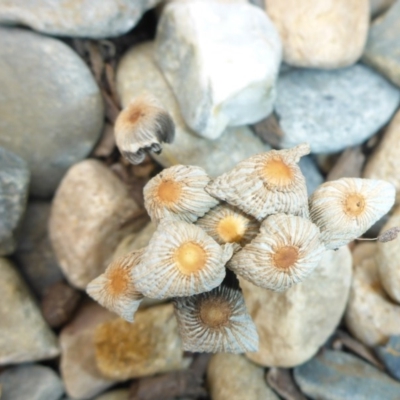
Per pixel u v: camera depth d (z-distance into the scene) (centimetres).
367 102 31
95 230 30
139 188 31
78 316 32
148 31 32
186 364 31
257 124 31
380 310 29
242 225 22
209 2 30
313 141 31
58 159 31
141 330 30
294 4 30
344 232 22
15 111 30
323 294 28
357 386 28
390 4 32
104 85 32
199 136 30
